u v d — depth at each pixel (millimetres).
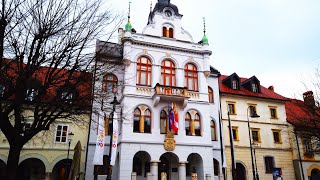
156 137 25531
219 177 25734
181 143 25844
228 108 31703
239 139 30828
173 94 26281
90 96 13062
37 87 11930
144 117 25953
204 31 30922
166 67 28453
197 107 27641
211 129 29625
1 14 10297
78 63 12375
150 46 28312
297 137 31969
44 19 11320
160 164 26672
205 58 29562
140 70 27469
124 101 25500
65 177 22453
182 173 25094
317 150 29125
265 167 31031
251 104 33094
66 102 12375
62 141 25312
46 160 24438
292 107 37062
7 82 10969
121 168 23672
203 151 26312
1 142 24109
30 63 11125
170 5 31531
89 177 24391
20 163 24375
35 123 11781
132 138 24750
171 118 25438
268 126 32906
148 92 26781
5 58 10992
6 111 10977
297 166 31922
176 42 29547
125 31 27734
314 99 26219
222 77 36938
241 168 30250
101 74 13438
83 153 25312
